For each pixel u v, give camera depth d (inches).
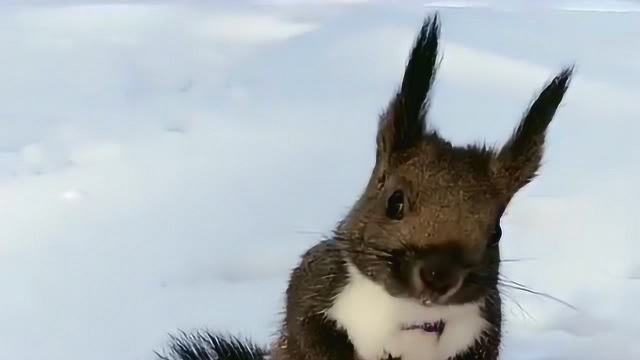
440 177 24.8
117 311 32.4
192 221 36.9
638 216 37.8
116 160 41.9
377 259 24.7
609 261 35.2
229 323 31.8
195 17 61.9
